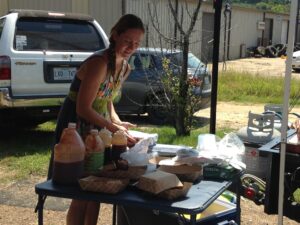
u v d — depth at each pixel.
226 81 14.23
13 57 5.77
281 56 29.97
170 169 2.45
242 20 29.78
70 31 6.41
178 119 7.02
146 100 8.17
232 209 2.85
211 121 5.32
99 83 2.75
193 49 8.47
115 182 2.20
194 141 6.54
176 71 7.12
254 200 4.04
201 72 7.47
